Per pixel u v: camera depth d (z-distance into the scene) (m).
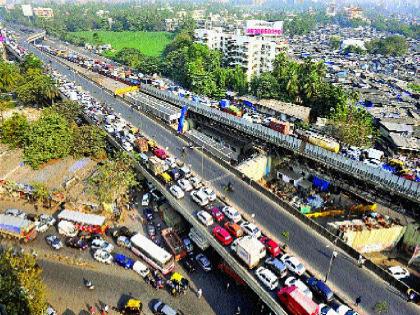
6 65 160.88
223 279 61.66
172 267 62.94
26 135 101.44
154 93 144.00
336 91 130.75
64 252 67.75
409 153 107.81
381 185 74.56
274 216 67.44
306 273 54.44
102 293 58.94
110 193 79.00
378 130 124.06
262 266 55.47
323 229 61.97
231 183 78.88
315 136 99.19
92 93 145.62
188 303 56.97
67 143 100.06
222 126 111.88
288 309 47.38
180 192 72.69
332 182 84.75
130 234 70.94
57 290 59.47
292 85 142.62
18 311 47.19
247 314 54.81
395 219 73.62
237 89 163.62
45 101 146.88
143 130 107.88
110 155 98.50
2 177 90.12
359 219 73.94
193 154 92.88
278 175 94.75
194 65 163.25
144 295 58.62
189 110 121.00
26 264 53.66
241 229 61.59
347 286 52.00
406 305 49.09
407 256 71.19
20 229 69.12
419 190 69.38
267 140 95.94
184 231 72.38
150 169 82.88
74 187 86.00
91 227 72.06
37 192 80.81
